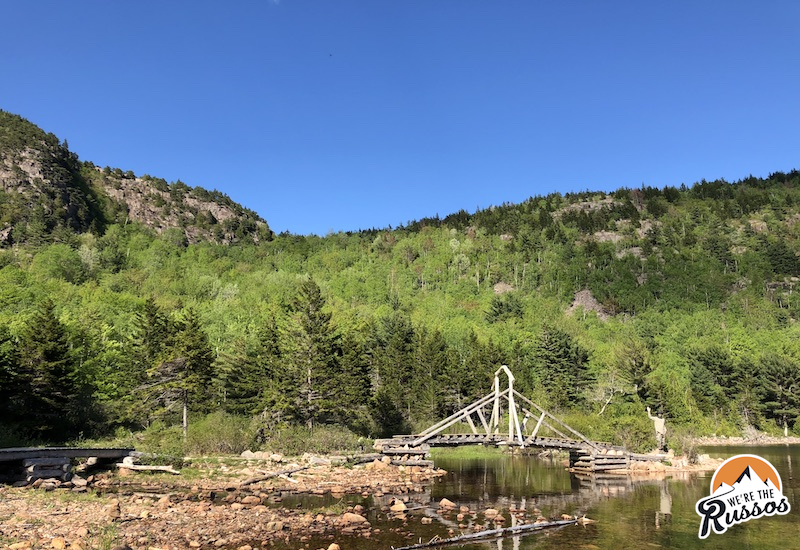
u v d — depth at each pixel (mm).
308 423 47594
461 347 100875
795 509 22812
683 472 36938
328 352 52406
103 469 27250
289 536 16281
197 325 53312
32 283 103812
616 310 164250
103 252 166000
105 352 59969
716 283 178375
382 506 22219
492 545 16547
